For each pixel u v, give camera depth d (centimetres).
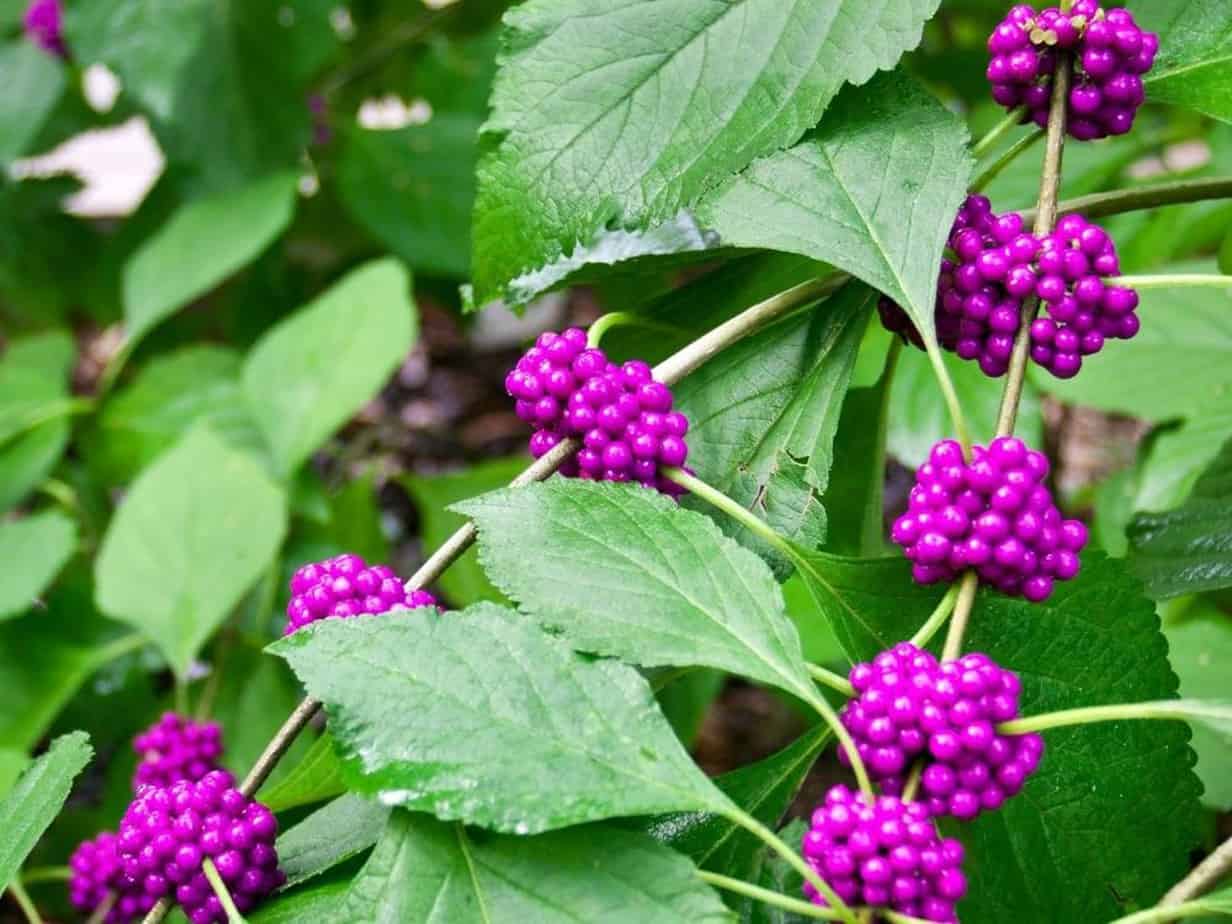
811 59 56
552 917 50
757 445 57
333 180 125
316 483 96
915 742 50
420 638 51
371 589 53
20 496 98
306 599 53
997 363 55
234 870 53
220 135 112
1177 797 55
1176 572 60
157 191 126
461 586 89
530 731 50
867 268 55
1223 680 71
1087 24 55
